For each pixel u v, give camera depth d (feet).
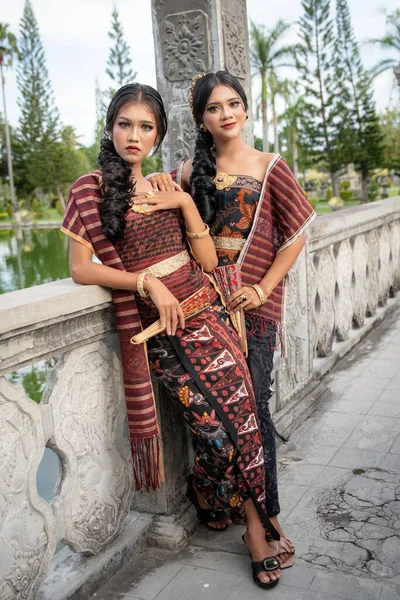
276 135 121.60
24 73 153.69
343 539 7.22
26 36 151.12
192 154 8.93
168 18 8.71
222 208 6.89
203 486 7.05
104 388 6.59
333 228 12.63
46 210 182.39
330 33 112.37
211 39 8.54
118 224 5.90
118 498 6.90
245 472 6.39
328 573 6.61
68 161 164.45
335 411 10.96
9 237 123.85
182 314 6.09
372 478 8.57
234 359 6.43
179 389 6.35
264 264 6.98
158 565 6.93
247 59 9.52
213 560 6.98
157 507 7.42
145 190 6.35
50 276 74.43
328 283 12.92
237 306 6.82
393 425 10.23
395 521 7.52
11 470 5.35
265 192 6.82
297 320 10.89
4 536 5.30
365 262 15.34
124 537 7.04
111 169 5.97
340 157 120.06
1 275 76.07
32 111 156.87
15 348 5.28
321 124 118.93
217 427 6.30
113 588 6.57
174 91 8.89
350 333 14.92
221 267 6.92
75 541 6.32
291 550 6.84
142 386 6.23
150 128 6.12
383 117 148.97
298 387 11.02
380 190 148.25
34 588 5.72
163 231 6.26
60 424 5.99
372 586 6.35
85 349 6.28
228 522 7.61
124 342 6.21
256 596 6.32
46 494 11.69
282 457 9.38
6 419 5.28
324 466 9.00
